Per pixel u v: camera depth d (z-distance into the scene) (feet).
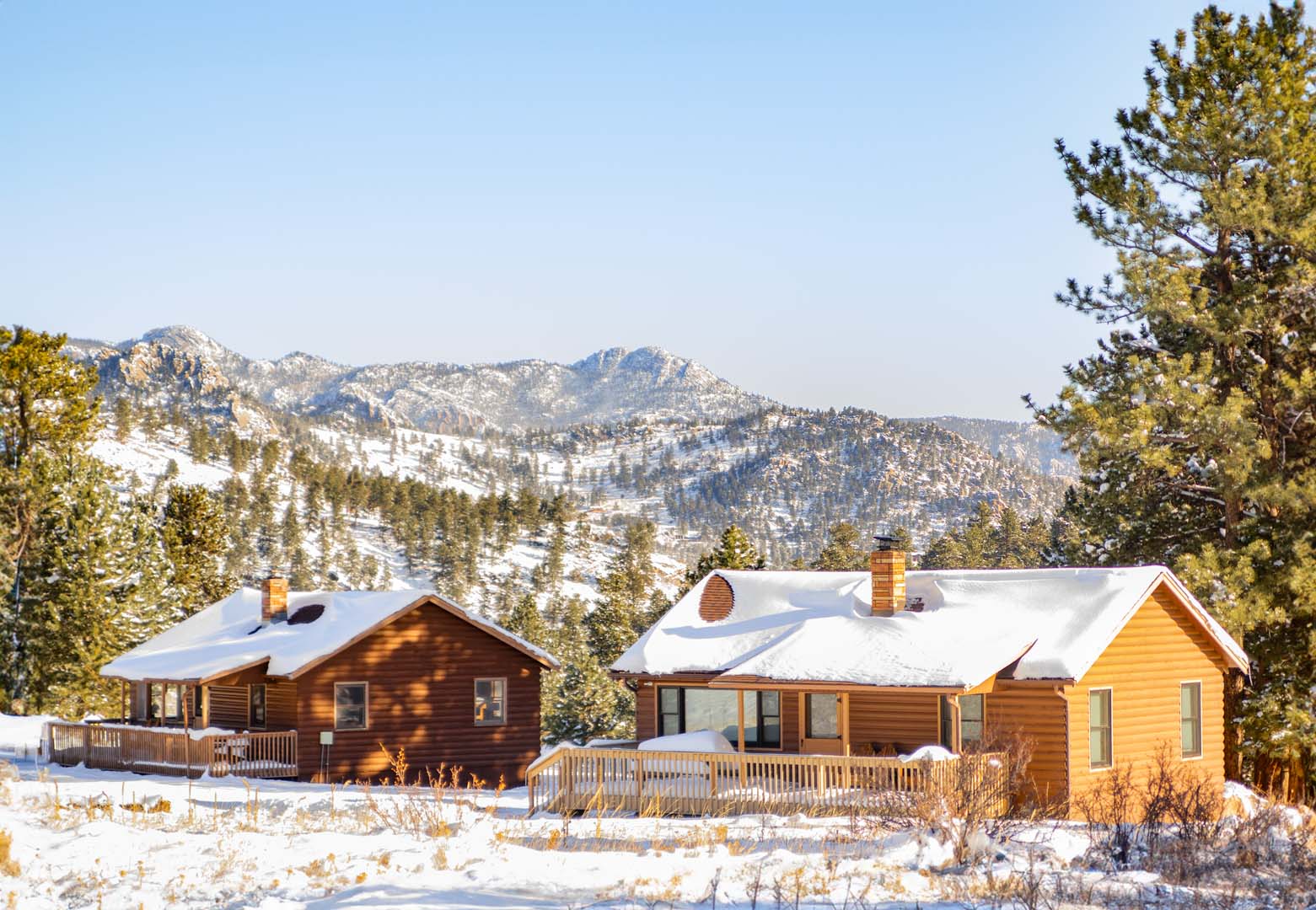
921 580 93.91
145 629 204.85
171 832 55.62
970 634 85.35
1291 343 110.42
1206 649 95.30
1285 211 105.29
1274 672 107.34
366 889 43.62
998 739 80.48
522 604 411.34
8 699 192.65
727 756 79.25
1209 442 104.53
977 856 51.98
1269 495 102.37
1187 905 44.80
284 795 88.43
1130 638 88.89
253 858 49.08
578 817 75.20
